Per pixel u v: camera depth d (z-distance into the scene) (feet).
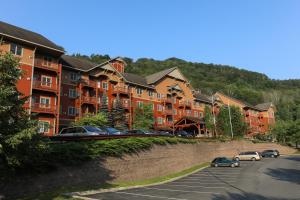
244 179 93.91
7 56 44.80
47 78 148.97
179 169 122.93
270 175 101.40
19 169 57.93
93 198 59.62
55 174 65.87
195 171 124.47
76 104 166.40
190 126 225.76
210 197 62.69
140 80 216.13
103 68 184.85
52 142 72.54
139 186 82.07
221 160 136.77
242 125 240.53
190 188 78.38
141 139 98.78
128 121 191.11
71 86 166.09
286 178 92.79
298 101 512.63
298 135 276.82
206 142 155.63
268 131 322.96
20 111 45.91
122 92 190.19
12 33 133.28
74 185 70.18
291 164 137.08
